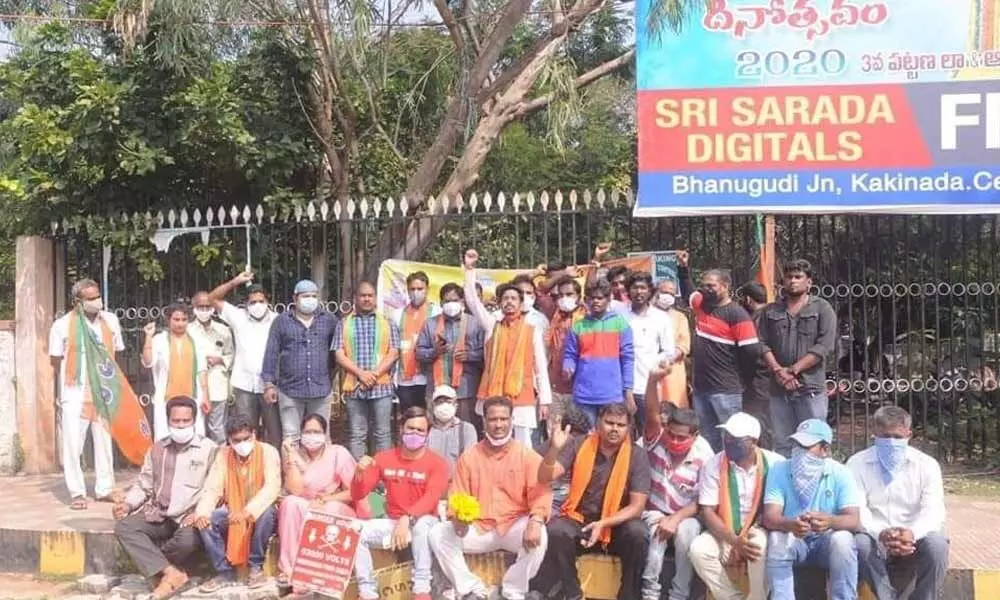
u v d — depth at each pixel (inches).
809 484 219.9
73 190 389.1
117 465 386.0
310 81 419.5
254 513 249.4
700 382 284.4
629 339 286.5
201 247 376.5
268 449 258.5
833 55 328.2
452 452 268.7
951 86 323.9
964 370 362.0
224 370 325.7
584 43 574.2
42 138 375.6
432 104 506.6
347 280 382.3
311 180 445.7
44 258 385.1
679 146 334.6
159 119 387.2
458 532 235.6
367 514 253.1
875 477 225.3
